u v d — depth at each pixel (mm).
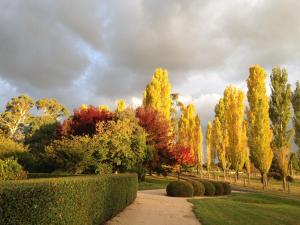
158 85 46000
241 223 13812
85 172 25609
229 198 26625
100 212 10805
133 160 27500
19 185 6012
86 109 34844
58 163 26328
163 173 39344
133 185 18141
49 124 57250
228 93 55188
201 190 27250
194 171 76375
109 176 12383
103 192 11172
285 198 27625
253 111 42000
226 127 53156
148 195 23859
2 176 12000
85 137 26734
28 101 68062
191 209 17250
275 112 40906
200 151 62469
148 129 35719
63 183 7527
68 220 7805
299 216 17250
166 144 36906
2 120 65438
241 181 58438
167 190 25297
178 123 66812
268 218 15664
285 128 40438
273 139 40875
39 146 49750
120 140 26406
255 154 41219
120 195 14203
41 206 6480
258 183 53844
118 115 33094
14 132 65062
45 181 7016
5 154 28094
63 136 30484
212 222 13578
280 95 41094
